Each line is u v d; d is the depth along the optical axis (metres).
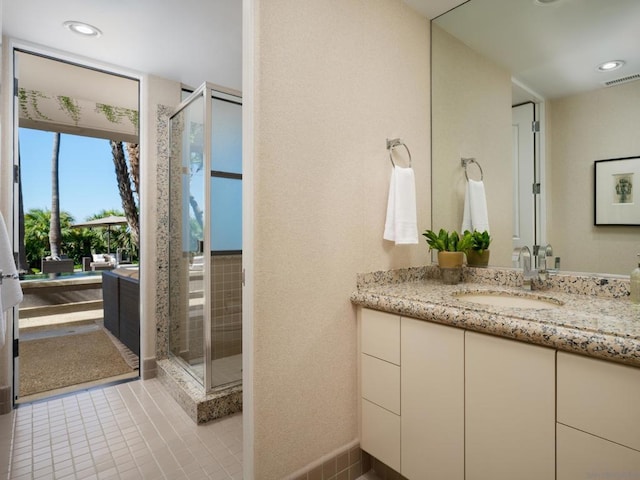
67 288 5.23
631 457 0.84
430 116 2.02
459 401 1.20
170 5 1.89
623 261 1.38
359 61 1.62
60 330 4.07
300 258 1.40
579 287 1.43
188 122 2.44
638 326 0.92
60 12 1.93
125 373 2.78
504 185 1.73
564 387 0.95
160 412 2.15
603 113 1.44
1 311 1.53
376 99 1.70
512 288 1.61
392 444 1.43
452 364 1.22
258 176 1.27
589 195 1.48
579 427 0.92
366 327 1.54
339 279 1.53
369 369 1.53
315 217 1.45
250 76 1.26
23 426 1.99
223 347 2.22
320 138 1.46
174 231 2.68
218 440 1.85
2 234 1.59
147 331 2.67
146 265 2.66
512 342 1.06
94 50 2.35
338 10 1.54
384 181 1.73
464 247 1.75
